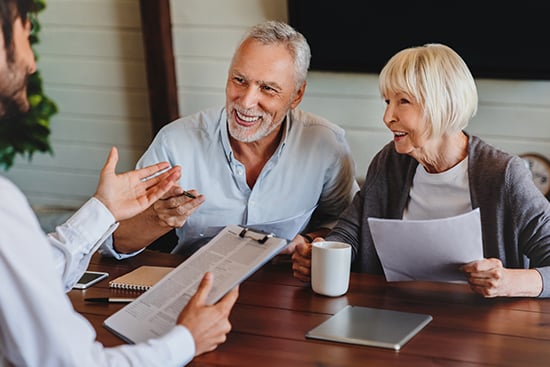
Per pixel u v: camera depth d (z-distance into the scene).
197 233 2.42
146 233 2.06
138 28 3.69
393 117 1.97
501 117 3.20
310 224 2.55
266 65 2.18
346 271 1.80
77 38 3.81
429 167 2.07
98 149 3.97
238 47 2.23
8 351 1.23
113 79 3.83
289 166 2.39
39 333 1.20
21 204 1.19
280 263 2.06
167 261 2.08
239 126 2.23
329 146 2.42
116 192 1.60
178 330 1.41
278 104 2.23
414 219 2.11
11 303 1.18
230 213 2.40
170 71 3.58
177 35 3.57
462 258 1.78
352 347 1.52
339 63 3.31
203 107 3.65
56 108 3.96
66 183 4.09
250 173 2.39
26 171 4.12
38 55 3.90
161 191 1.64
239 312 1.71
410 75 1.92
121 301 1.77
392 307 1.73
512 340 1.55
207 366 1.45
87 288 1.87
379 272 2.17
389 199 2.16
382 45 3.23
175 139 2.39
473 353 1.49
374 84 3.34
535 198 1.95
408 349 1.51
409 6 3.14
